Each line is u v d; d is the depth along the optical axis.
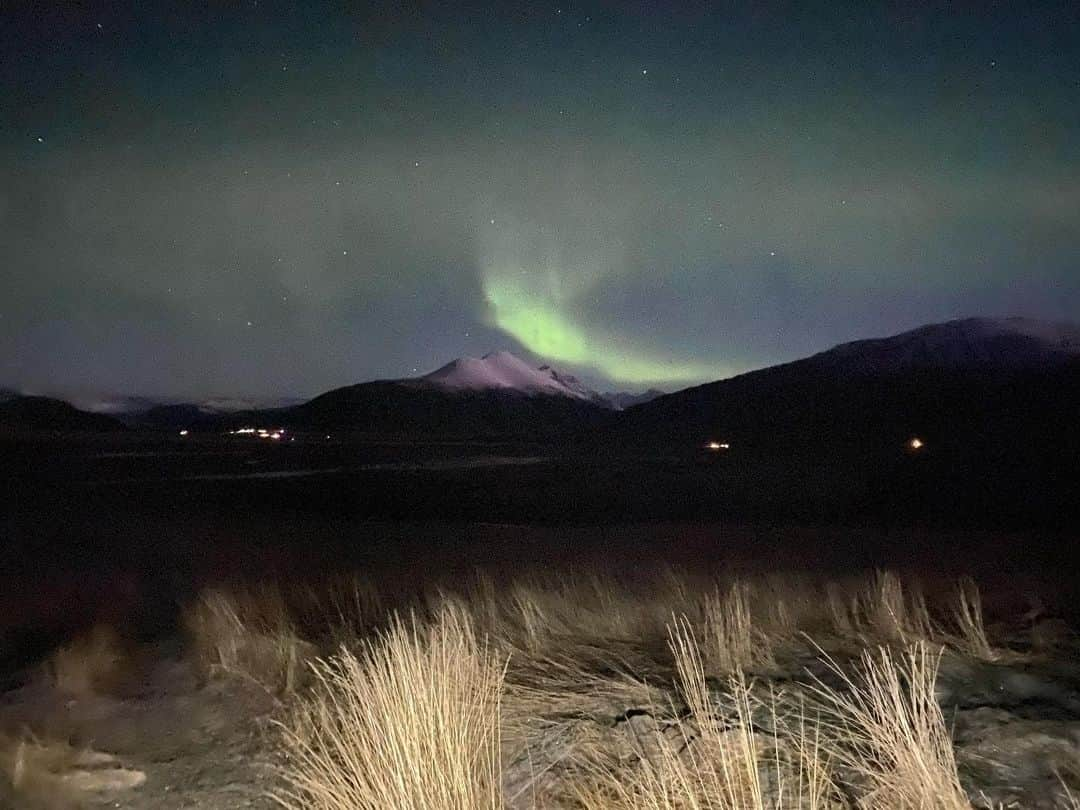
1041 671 6.25
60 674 7.51
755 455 73.38
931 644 7.07
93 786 5.21
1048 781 4.23
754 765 3.91
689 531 24.95
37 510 32.38
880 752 4.18
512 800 4.48
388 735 4.36
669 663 7.03
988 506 29.92
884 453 56.19
